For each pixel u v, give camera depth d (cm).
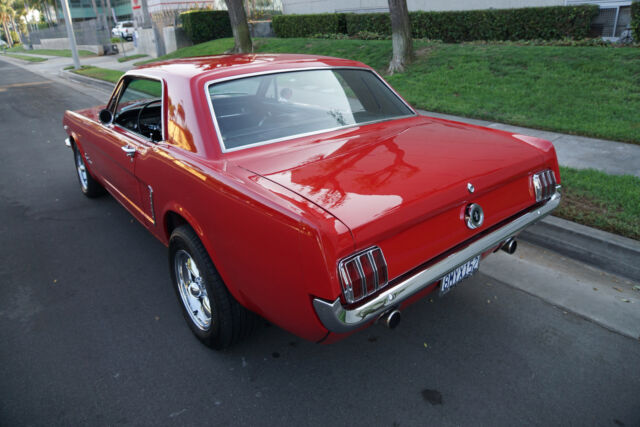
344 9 1928
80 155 522
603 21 1163
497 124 711
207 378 257
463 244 227
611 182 458
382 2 1775
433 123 323
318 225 175
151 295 342
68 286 357
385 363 265
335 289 176
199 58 348
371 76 345
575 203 415
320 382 252
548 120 690
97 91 1505
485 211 235
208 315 278
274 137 267
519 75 920
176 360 272
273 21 2075
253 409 234
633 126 630
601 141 607
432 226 210
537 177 264
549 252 383
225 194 220
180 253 283
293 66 307
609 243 347
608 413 224
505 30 1305
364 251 183
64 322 311
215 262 239
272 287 204
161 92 299
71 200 545
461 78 964
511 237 260
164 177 278
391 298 191
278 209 191
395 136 282
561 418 221
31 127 1009
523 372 253
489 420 222
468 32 1383
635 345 271
